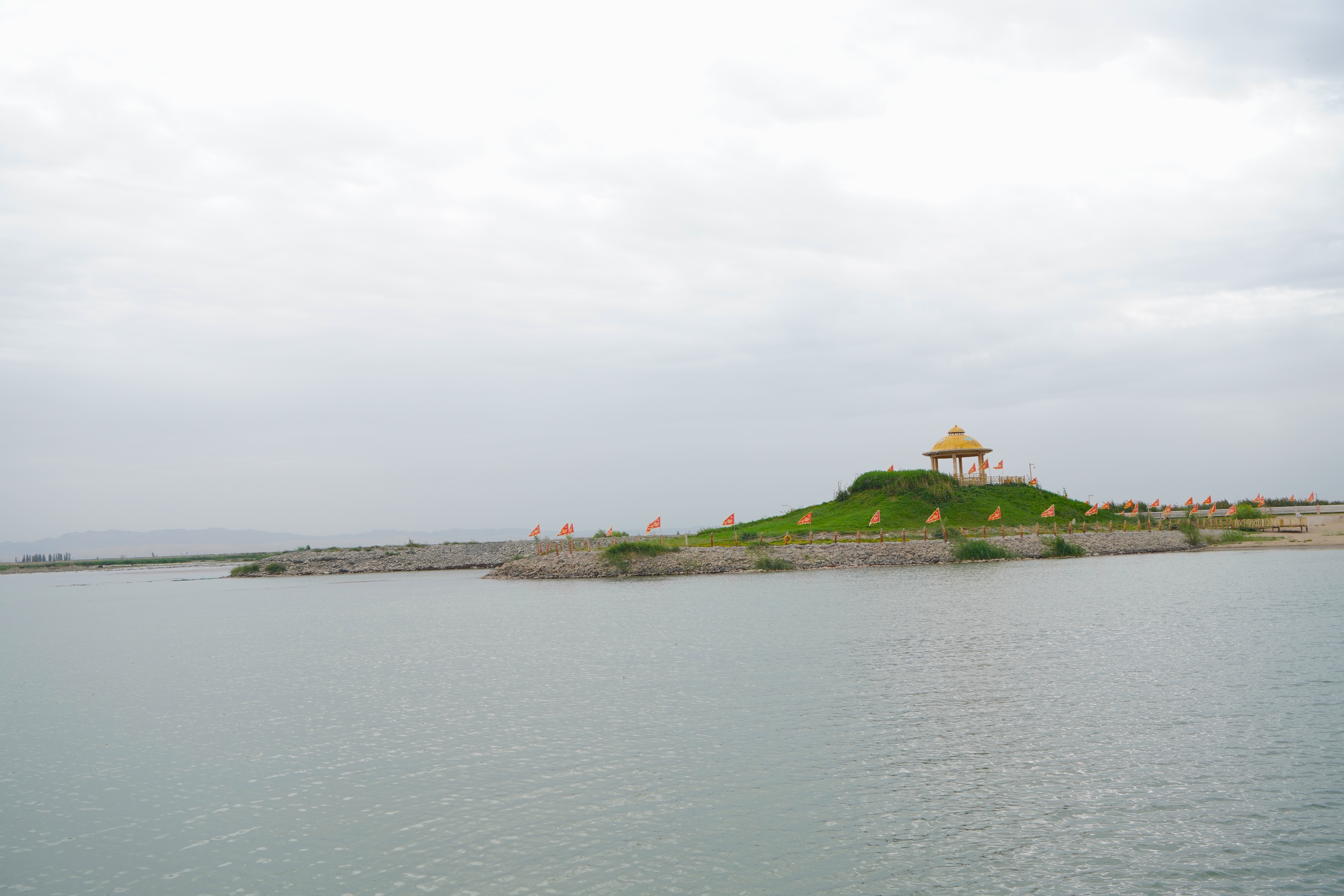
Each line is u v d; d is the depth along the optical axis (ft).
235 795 80.48
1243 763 78.07
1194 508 458.50
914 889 57.67
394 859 64.75
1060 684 109.19
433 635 179.11
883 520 351.25
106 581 501.97
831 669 123.13
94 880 63.62
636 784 78.48
